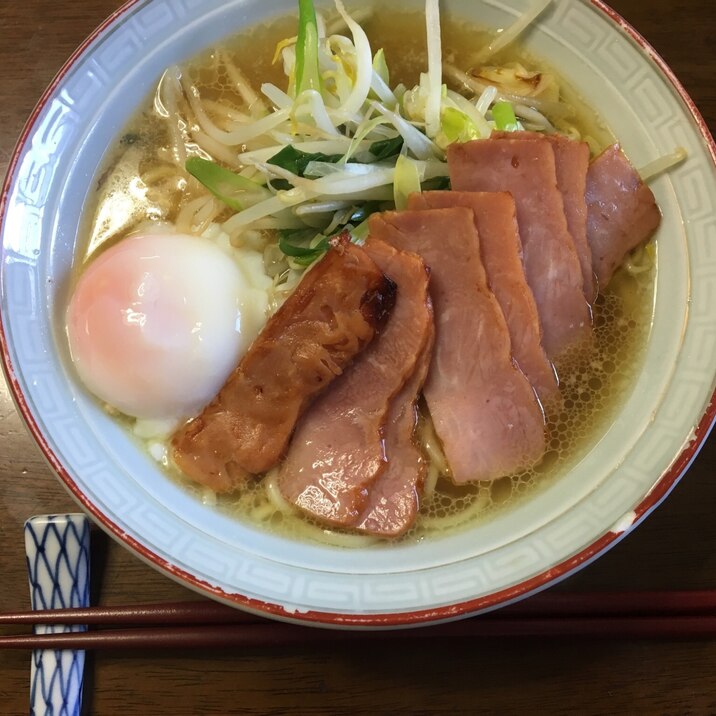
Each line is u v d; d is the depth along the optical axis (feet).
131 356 0.90
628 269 0.94
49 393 0.88
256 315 0.96
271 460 0.89
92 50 0.95
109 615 0.89
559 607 0.88
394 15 1.04
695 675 0.89
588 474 0.88
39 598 0.91
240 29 1.03
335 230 0.98
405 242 0.91
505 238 0.89
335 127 0.96
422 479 0.90
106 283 0.91
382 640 0.90
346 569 0.85
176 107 1.03
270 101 1.04
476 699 0.89
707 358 0.86
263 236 1.00
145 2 0.96
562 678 0.90
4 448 0.97
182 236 0.97
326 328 0.87
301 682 0.90
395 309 0.89
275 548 0.87
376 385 0.90
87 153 0.98
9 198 0.91
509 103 0.98
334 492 0.89
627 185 0.92
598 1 0.94
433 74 0.97
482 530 0.87
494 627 0.88
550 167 0.90
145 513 0.86
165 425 0.93
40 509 0.95
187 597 0.92
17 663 0.91
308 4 0.94
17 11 1.08
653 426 0.86
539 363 0.90
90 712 0.89
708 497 0.93
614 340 0.93
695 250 0.90
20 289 0.90
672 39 1.04
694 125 0.90
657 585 0.91
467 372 0.90
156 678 0.90
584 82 0.98
